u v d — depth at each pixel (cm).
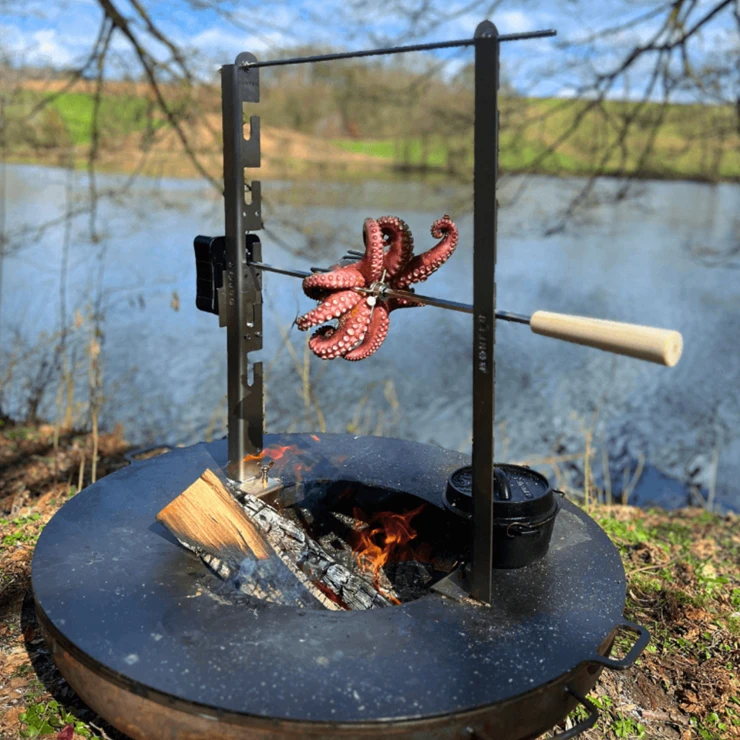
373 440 164
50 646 102
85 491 136
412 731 85
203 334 517
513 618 102
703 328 589
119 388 386
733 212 1071
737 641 142
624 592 110
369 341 111
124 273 627
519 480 123
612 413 430
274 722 84
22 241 400
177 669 90
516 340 573
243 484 133
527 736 94
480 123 91
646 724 120
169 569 112
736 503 312
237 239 124
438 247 110
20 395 297
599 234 946
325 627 99
